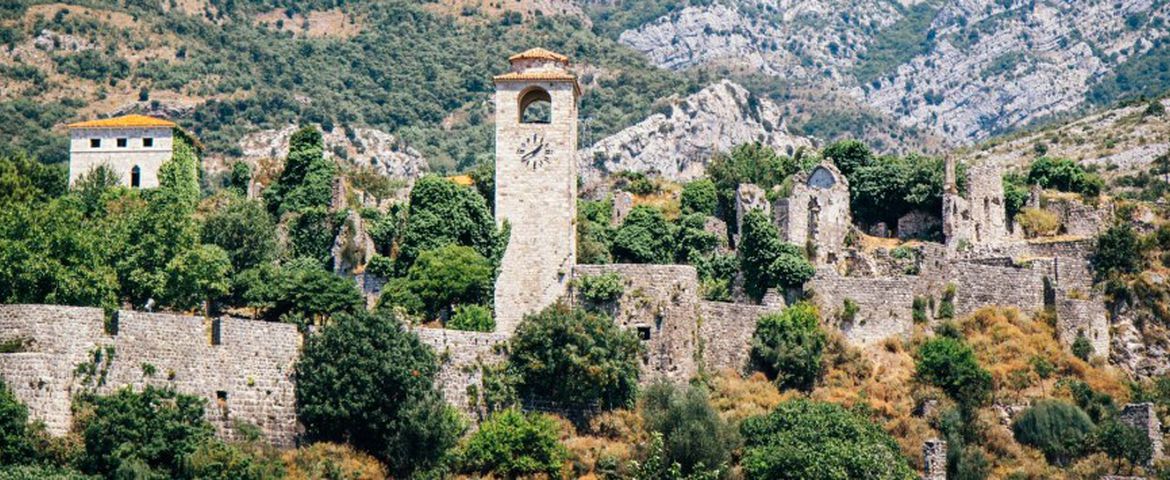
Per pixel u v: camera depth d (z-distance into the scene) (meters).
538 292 158.50
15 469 115.38
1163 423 160.12
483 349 145.75
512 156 160.62
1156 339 175.25
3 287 139.00
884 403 155.62
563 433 143.88
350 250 181.00
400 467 133.38
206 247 162.88
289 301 153.25
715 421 142.75
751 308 160.25
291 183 195.12
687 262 190.62
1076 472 151.00
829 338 162.25
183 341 129.75
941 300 171.62
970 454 149.38
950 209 194.00
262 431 132.62
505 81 161.62
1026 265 177.75
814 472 136.75
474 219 167.62
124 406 122.62
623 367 148.50
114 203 183.25
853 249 190.25
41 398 120.88
